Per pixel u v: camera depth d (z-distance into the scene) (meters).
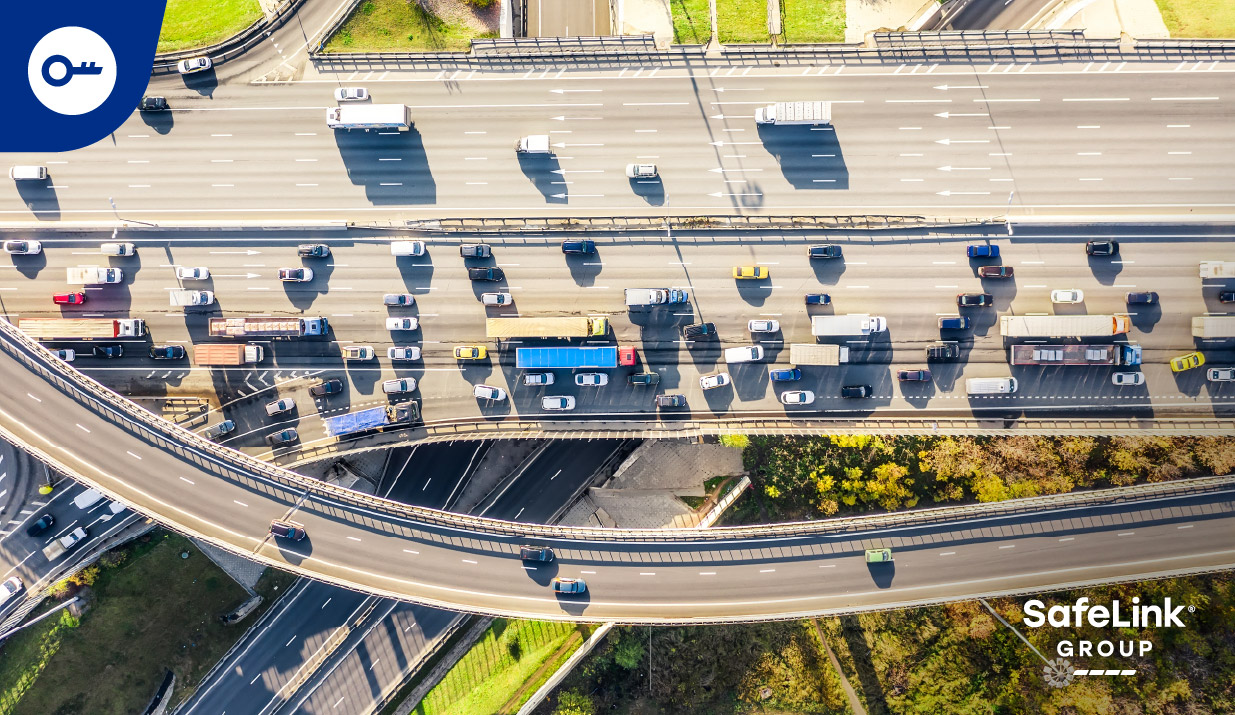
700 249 70.62
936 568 69.06
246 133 72.25
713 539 69.50
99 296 71.75
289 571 69.62
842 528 69.44
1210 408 68.31
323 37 72.06
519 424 71.00
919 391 69.75
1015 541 69.00
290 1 72.06
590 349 68.38
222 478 70.00
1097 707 71.88
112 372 71.81
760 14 73.38
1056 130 69.31
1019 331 67.56
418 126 72.00
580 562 70.00
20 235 71.81
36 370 70.19
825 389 70.12
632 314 70.94
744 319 70.62
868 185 70.44
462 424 71.25
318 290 71.75
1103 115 68.88
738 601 69.25
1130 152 68.88
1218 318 66.50
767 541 69.50
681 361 70.81
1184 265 68.12
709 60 70.81
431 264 71.50
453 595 69.75
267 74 72.25
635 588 69.69
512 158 71.88
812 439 73.31
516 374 71.19
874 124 70.19
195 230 71.62
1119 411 69.00
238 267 71.75
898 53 69.69
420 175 72.06
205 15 74.00
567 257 71.19
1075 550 68.75
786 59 70.31
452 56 71.31
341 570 69.81
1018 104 69.31
